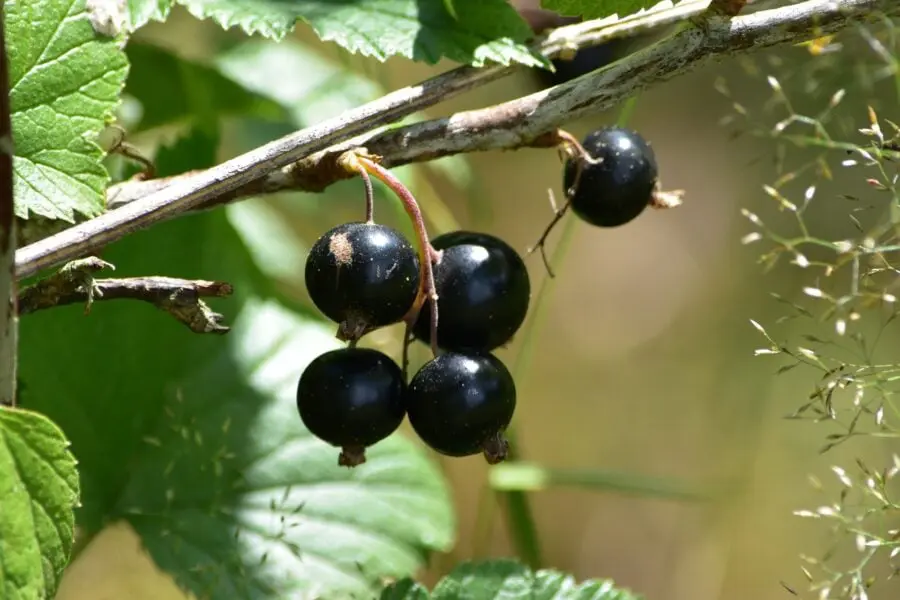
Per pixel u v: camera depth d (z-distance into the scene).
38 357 0.42
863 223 0.70
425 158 0.39
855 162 0.39
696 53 0.38
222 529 0.42
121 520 0.42
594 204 0.39
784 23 0.38
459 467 0.74
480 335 0.38
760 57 0.54
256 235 0.50
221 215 0.45
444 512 0.43
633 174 0.39
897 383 0.58
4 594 0.36
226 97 0.47
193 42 0.51
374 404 0.38
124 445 0.42
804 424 0.76
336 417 0.38
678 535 0.77
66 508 0.36
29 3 0.38
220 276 0.44
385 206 0.58
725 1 0.38
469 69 0.39
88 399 0.42
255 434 0.43
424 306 0.38
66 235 0.37
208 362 0.43
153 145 0.48
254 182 0.39
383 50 0.40
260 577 0.42
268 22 0.40
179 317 0.38
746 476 0.77
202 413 0.43
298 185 0.39
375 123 0.38
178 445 0.43
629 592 0.40
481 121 0.39
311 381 0.38
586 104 0.39
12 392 0.36
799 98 0.62
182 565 0.42
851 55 0.44
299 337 0.44
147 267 0.43
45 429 0.36
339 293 0.37
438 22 0.40
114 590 0.56
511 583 0.40
